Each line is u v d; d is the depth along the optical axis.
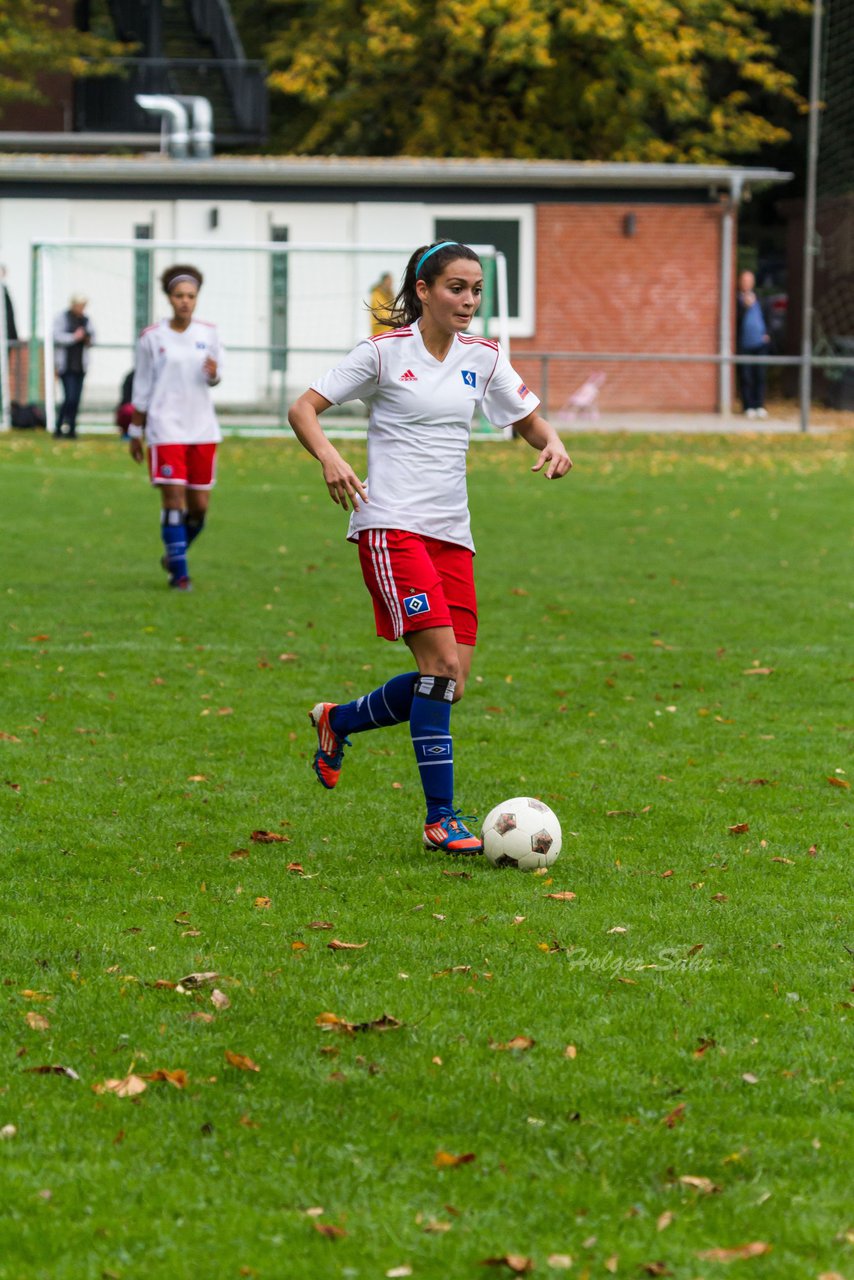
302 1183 5.84
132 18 64.50
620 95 63.22
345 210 52.53
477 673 16.55
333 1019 7.35
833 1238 5.49
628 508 32.00
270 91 72.56
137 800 11.55
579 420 51.22
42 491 32.56
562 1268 5.28
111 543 26.00
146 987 7.83
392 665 16.84
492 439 45.81
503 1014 7.52
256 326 51.72
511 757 13.08
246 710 14.66
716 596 21.80
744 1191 5.81
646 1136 6.25
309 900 9.31
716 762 12.99
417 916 9.05
